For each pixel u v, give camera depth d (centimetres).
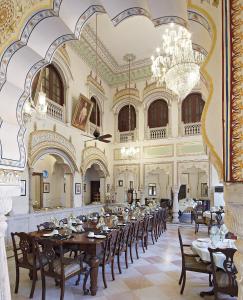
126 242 555
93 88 1255
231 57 150
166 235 915
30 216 809
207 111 165
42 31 228
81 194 1123
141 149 1338
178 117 1255
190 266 420
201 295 411
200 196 1588
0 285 228
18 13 223
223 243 437
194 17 183
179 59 793
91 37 1114
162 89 1291
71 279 480
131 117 1400
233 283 333
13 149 254
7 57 233
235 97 147
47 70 968
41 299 393
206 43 193
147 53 1264
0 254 235
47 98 926
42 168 1174
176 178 1234
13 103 256
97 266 423
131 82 1405
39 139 852
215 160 160
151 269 541
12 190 255
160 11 194
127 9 207
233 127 146
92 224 663
